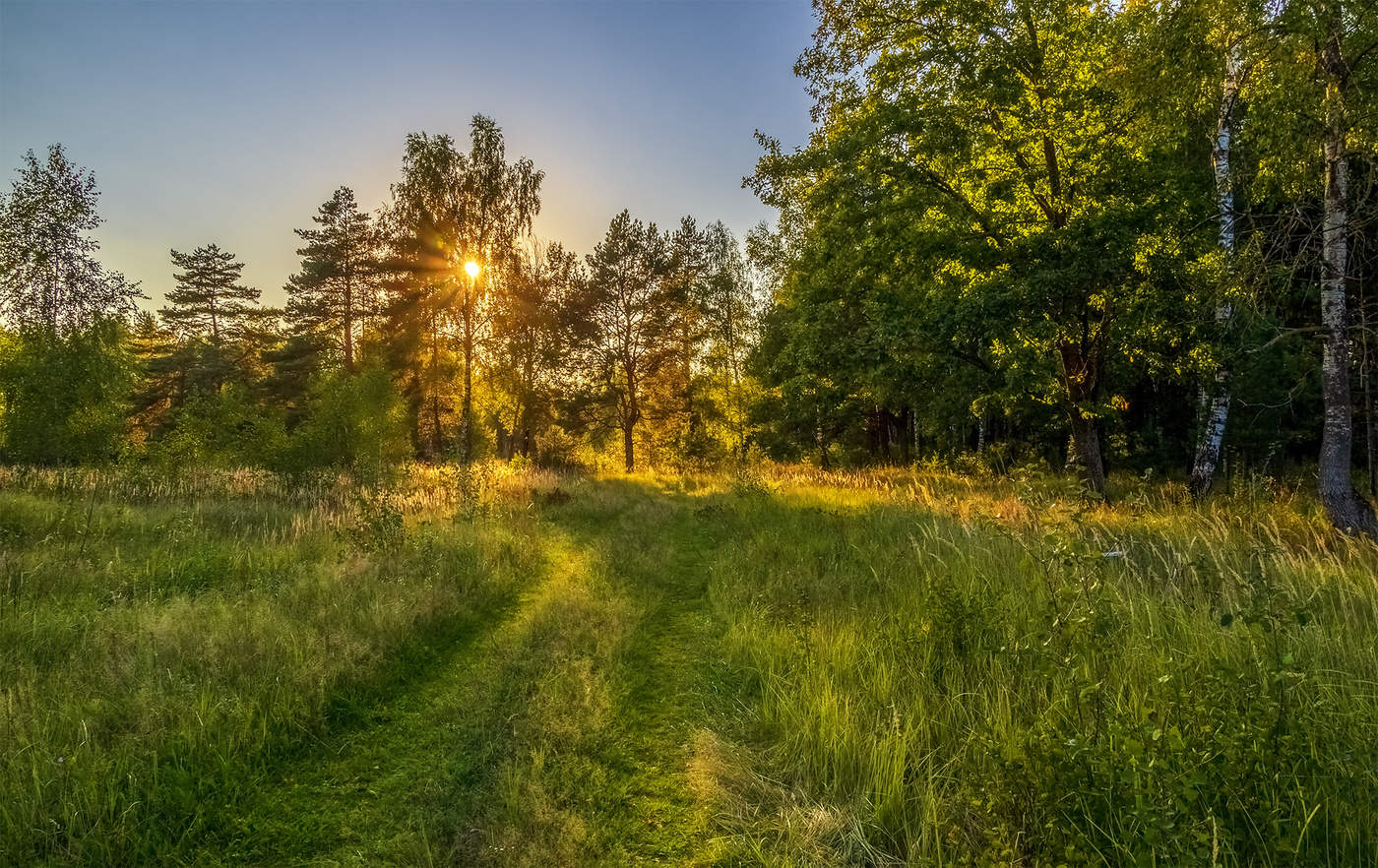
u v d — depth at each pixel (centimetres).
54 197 1362
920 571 663
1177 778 231
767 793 320
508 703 424
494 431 3388
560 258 2738
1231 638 395
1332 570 552
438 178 2169
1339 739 300
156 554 710
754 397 2812
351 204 3319
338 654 460
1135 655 388
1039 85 1185
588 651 516
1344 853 243
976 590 545
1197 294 1043
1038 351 1159
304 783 333
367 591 603
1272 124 812
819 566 759
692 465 2706
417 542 791
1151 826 219
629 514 1329
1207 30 791
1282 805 250
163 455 1385
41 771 299
